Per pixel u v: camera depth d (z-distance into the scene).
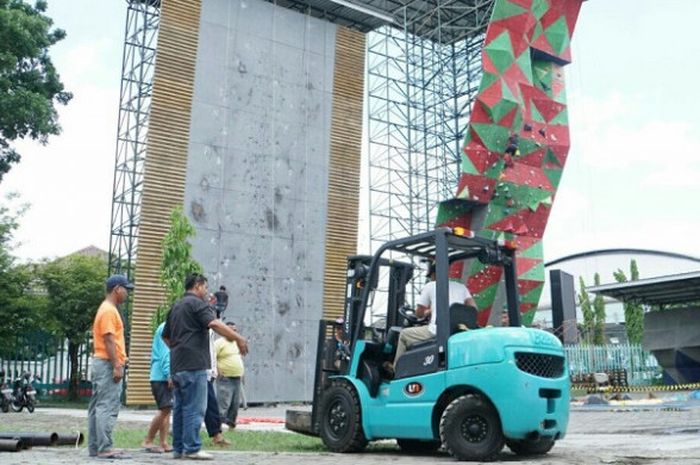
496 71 31.58
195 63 26.42
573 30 35.56
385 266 9.91
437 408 8.48
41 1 27.67
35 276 31.23
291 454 8.59
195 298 7.71
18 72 26.14
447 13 37.34
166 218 24.92
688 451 8.15
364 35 31.22
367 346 9.23
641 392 30.91
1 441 8.23
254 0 28.22
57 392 31.50
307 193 28.59
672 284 33.62
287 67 28.80
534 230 33.44
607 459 7.55
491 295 22.20
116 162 27.27
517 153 32.38
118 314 7.77
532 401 7.96
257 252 26.92
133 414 19.91
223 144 26.67
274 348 26.88
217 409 10.09
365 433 8.90
